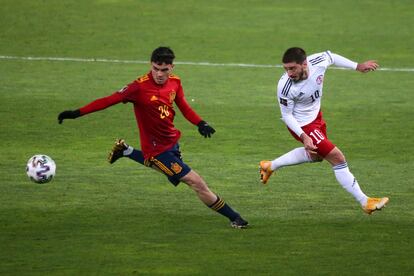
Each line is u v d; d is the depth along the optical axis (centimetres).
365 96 5597
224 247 2981
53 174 3431
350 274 2709
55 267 2762
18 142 4491
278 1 8556
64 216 3350
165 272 2723
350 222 3300
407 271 2738
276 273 2717
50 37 7094
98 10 7988
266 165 3488
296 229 3203
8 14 7719
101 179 3891
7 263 2800
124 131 4762
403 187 3797
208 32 7400
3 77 5925
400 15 8075
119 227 3212
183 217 3359
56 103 5291
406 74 6191
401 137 4675
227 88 5775
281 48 6925
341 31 7462
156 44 7000
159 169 3186
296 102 3269
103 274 2702
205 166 4134
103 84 5797
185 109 3203
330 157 3291
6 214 3362
